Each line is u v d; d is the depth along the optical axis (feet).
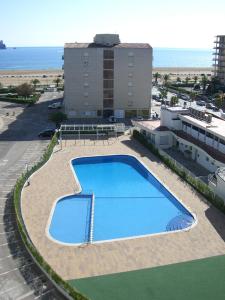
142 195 189.37
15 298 109.19
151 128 266.98
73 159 232.73
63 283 108.99
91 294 110.52
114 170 225.56
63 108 372.79
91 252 131.75
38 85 607.78
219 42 573.33
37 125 326.24
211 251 132.57
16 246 135.64
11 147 260.42
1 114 371.15
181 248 134.31
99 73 342.44
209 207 166.91
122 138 283.18
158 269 122.42
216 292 112.16
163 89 523.29
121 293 111.14
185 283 115.75
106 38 350.64
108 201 182.60
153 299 108.78
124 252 131.75
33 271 121.19
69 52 336.08
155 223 161.27
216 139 214.28
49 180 197.16
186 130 249.75
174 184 193.16
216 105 418.92
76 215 166.20
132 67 343.87
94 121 340.39
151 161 229.66
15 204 158.92
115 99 351.05
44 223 151.33
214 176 190.08
